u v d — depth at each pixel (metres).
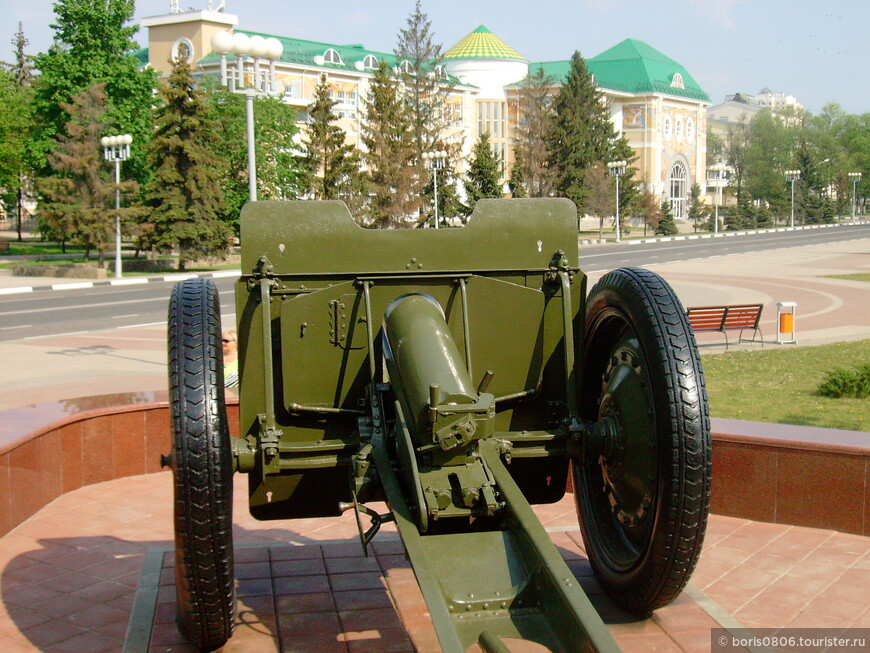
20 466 5.66
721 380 13.05
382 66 48.53
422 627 4.06
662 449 3.43
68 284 28.88
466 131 72.56
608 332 4.17
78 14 41.75
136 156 42.22
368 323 3.73
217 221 36.34
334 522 5.73
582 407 4.28
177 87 35.16
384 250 3.89
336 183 43.22
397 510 3.21
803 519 5.40
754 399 11.59
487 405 3.23
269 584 4.58
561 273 3.96
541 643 2.90
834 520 5.32
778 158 102.62
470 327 3.97
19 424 6.08
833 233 65.19
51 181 33.09
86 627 4.16
